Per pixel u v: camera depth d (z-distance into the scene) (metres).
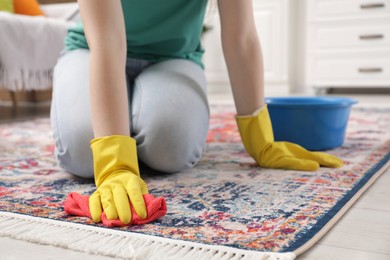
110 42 0.95
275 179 1.11
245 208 0.89
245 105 1.23
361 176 1.12
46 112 2.86
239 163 1.31
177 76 1.24
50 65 2.55
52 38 2.55
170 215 0.86
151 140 1.11
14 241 0.75
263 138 1.23
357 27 3.69
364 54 3.69
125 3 1.20
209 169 1.24
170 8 1.24
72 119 1.12
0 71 2.29
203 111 1.23
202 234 0.75
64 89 1.18
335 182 1.07
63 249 0.72
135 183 0.87
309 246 0.70
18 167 1.30
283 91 4.04
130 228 0.79
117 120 0.94
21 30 2.37
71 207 0.87
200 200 0.95
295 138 1.46
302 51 4.11
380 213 0.87
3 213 0.86
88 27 0.97
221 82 4.30
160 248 0.70
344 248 0.71
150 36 1.28
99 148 0.92
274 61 4.02
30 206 0.92
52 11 3.19
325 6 3.77
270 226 0.79
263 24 4.01
